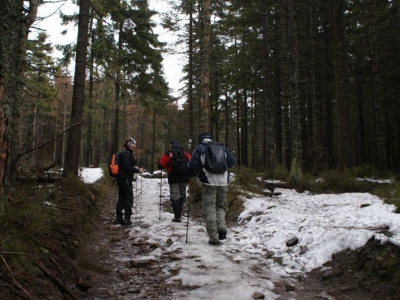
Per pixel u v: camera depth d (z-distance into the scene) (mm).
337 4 16531
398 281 3047
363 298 3111
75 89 8523
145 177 19562
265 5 16250
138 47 16984
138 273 3955
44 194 4906
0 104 3271
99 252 4629
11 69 3438
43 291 2783
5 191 3434
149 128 40031
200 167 5180
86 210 6168
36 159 5699
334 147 25469
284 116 17219
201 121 9938
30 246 3215
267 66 16141
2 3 3355
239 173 11703
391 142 29281
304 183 11312
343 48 17875
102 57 12320
